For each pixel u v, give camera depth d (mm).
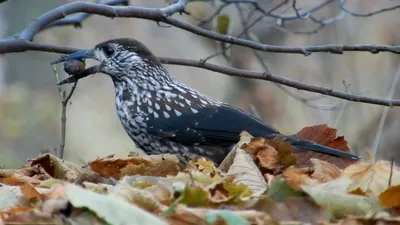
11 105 27344
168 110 11922
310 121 21672
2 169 10312
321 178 9164
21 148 27266
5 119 27047
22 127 27391
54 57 31156
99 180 9766
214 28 14398
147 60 12328
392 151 19516
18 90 27938
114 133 29188
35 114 28094
